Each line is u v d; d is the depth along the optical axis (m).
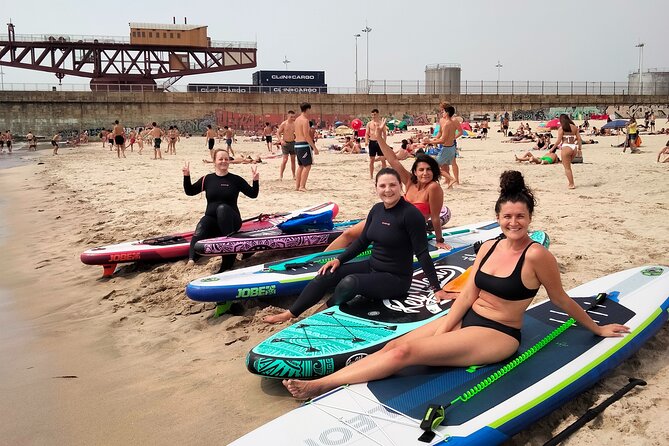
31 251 9.43
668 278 5.17
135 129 46.41
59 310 6.49
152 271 7.58
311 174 17.98
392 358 3.56
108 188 16.44
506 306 3.82
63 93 49.25
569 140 12.87
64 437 3.83
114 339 5.54
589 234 8.39
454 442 3.04
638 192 12.09
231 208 7.68
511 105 59.22
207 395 4.30
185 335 5.50
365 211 11.04
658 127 41.97
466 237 7.34
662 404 3.73
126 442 3.74
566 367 3.75
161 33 59.00
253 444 3.06
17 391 4.53
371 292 5.02
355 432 3.13
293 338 4.44
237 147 37.31
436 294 5.06
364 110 55.75
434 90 67.62
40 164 27.77
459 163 19.97
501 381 3.60
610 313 4.56
